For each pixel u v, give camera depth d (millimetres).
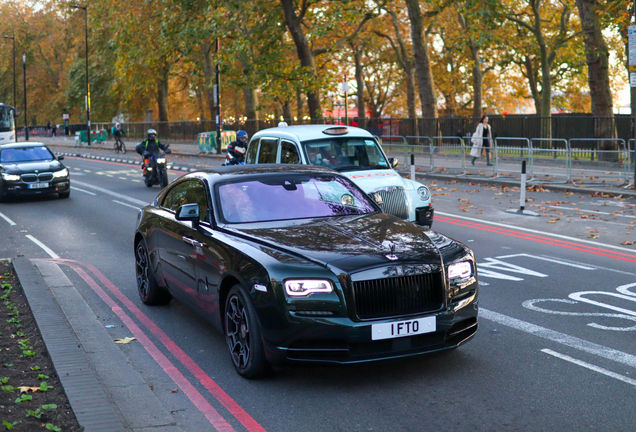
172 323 6672
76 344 5598
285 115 56688
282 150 10766
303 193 6145
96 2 45875
